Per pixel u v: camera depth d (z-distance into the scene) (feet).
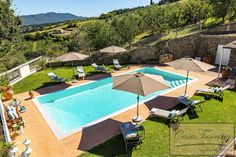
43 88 57.47
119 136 33.24
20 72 66.03
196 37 78.38
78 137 33.68
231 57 69.05
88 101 51.01
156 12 117.80
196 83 56.24
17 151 30.32
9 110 37.29
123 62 81.25
